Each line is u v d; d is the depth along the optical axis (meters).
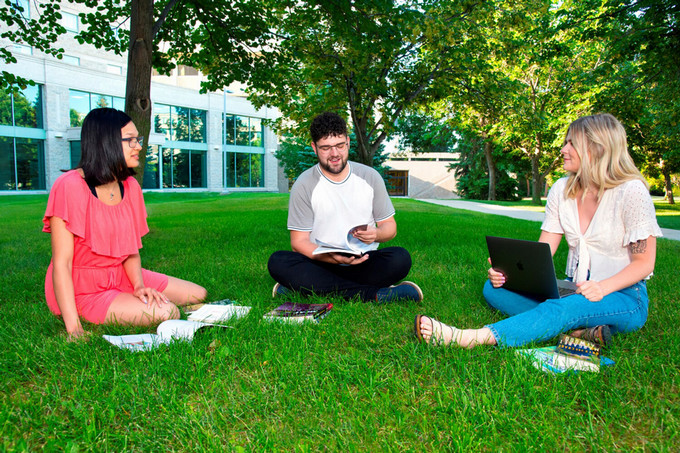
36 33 7.54
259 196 24.16
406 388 1.89
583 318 2.27
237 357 2.21
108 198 2.74
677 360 2.12
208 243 6.31
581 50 17.44
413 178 40.56
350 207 3.17
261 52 8.84
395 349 2.25
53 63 22.17
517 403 1.75
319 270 3.21
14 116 21.48
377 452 1.52
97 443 1.53
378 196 3.24
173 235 7.26
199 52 8.86
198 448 1.49
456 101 11.55
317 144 2.92
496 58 10.31
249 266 4.51
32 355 2.16
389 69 10.10
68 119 23.06
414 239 6.73
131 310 2.65
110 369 2.02
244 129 30.58
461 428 1.58
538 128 11.80
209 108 27.97
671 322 2.71
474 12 8.95
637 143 16.16
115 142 2.63
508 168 29.52
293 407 1.77
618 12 9.65
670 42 9.33
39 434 1.60
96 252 2.67
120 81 24.66
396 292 3.18
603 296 2.24
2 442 1.53
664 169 25.06
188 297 3.22
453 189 40.22
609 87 11.95
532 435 1.58
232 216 11.41
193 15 8.34
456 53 9.55
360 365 2.11
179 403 1.77
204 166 28.45
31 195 20.94
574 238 2.59
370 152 10.89
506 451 1.50
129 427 1.63
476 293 3.45
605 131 2.39
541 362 2.04
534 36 10.79
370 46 6.88
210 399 1.82
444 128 28.23
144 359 2.11
